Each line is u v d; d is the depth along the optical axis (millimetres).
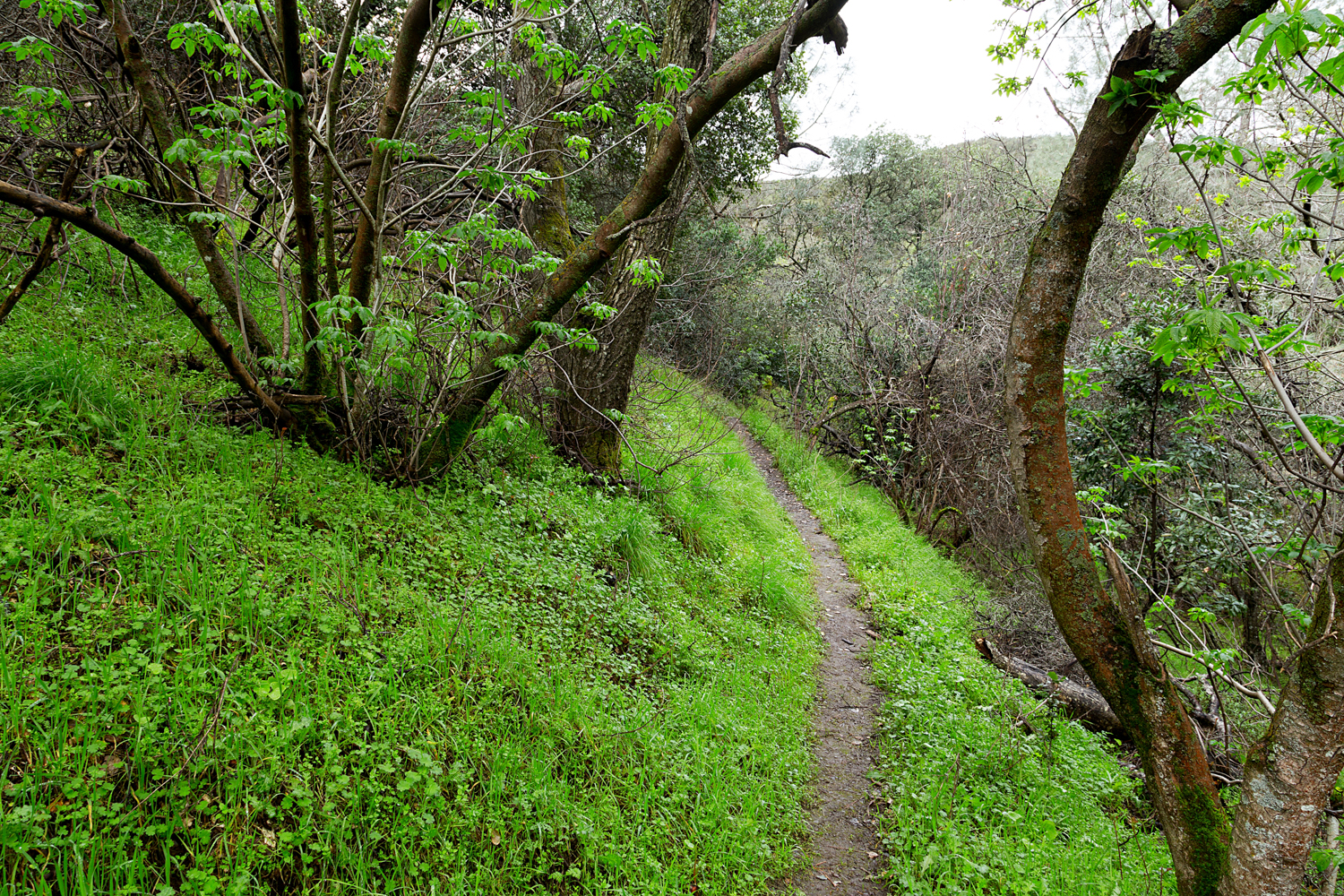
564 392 6867
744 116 13766
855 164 22906
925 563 10086
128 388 4082
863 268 16031
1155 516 6844
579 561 5180
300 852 2428
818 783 4641
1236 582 7430
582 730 3688
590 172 12977
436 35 4117
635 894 3043
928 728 5195
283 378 4332
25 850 1993
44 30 5352
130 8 6430
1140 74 1911
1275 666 6828
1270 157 3775
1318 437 3248
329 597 3412
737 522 8469
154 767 2375
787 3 12961
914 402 13648
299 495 3947
